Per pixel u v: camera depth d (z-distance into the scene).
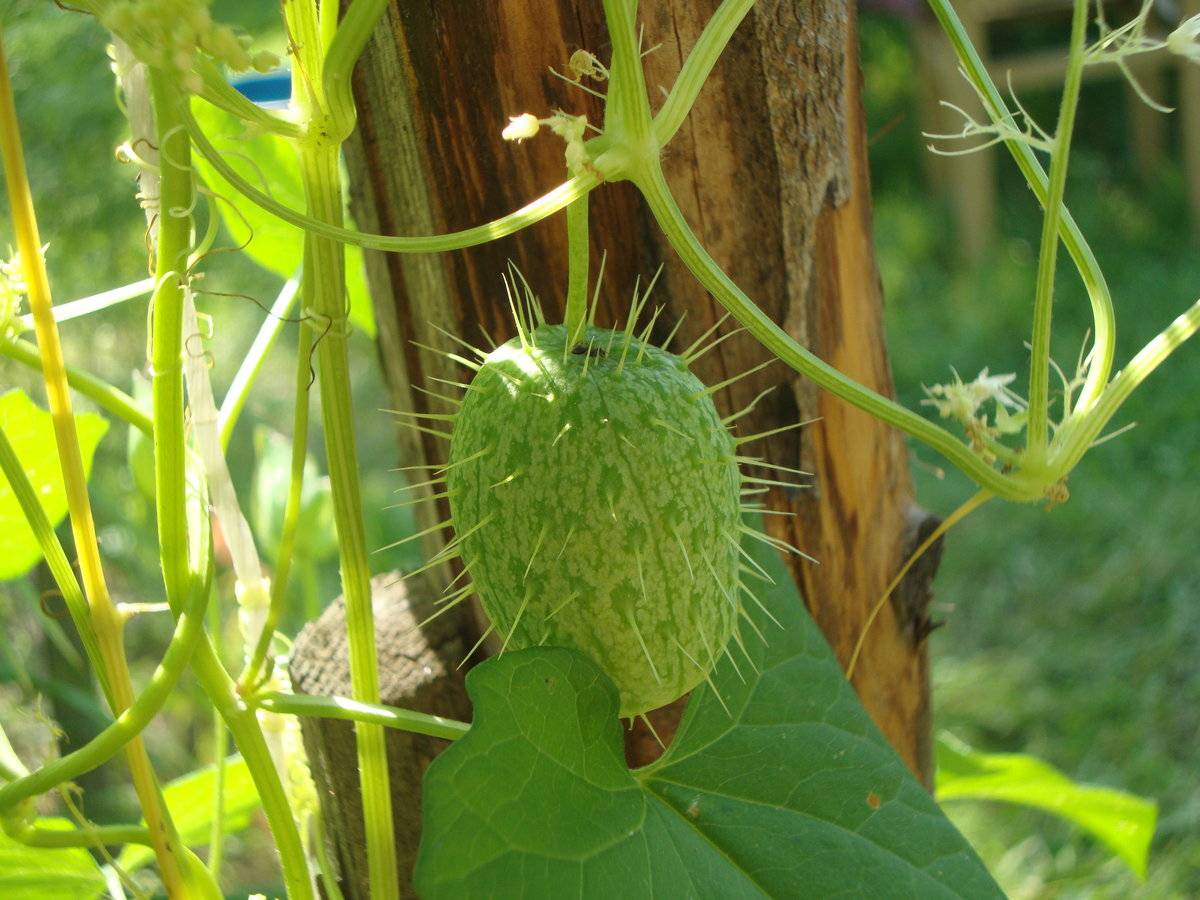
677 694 0.21
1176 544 0.76
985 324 1.07
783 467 0.24
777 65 0.24
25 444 0.27
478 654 0.27
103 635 0.22
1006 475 0.21
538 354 0.20
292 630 0.58
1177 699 0.65
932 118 1.32
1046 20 1.29
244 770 0.29
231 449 0.74
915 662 0.29
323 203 0.21
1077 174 1.33
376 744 0.23
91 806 0.50
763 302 0.26
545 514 0.19
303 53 0.20
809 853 0.22
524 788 0.19
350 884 0.27
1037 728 0.65
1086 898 0.52
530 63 0.24
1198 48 0.20
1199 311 0.21
